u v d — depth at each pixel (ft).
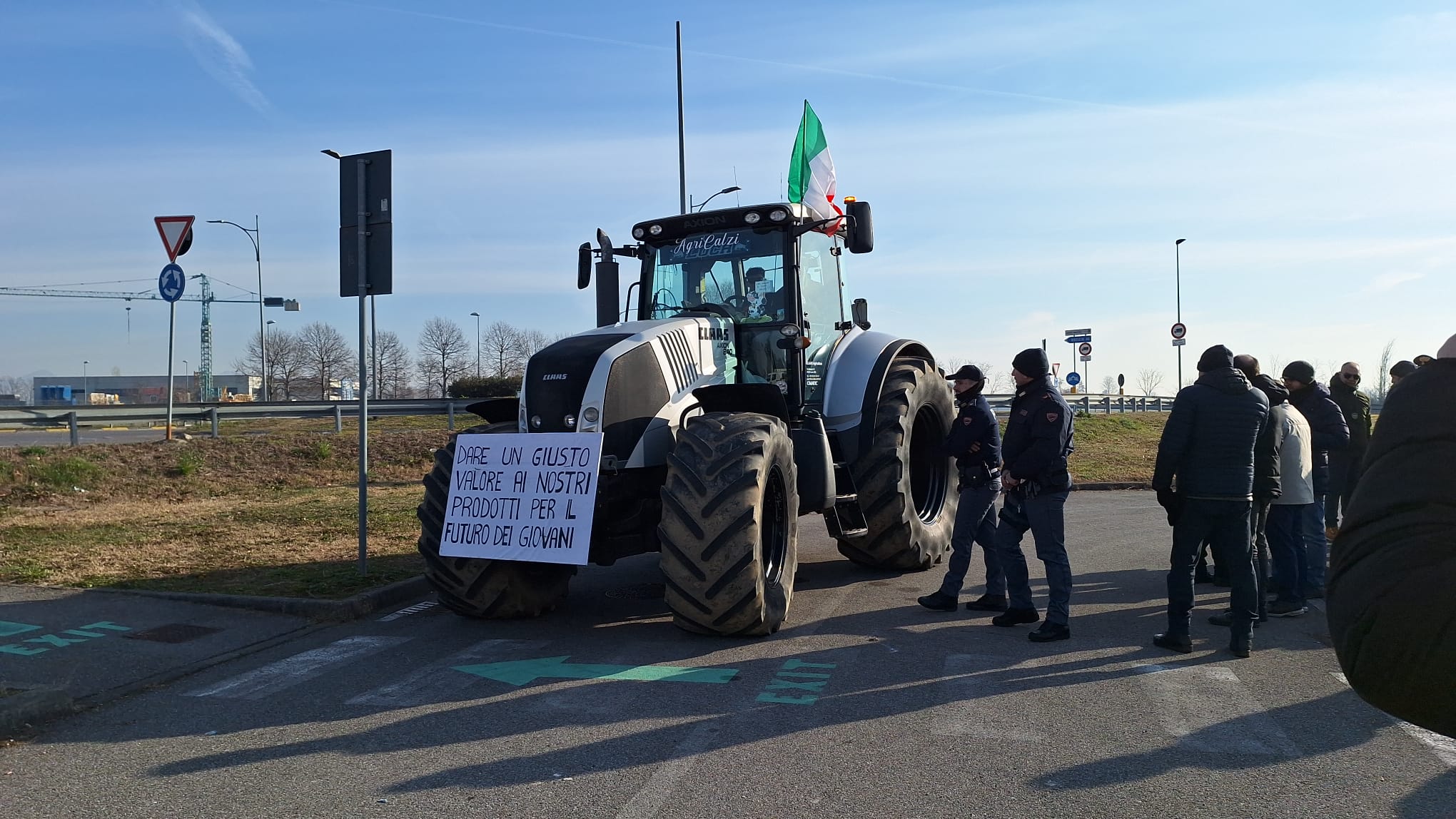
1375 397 96.12
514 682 17.33
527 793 12.45
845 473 26.35
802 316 25.25
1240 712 15.60
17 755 13.94
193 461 43.88
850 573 28.45
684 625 20.08
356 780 12.92
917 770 13.11
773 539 21.71
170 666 18.31
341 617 22.16
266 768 13.39
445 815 11.83
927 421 30.40
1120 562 29.94
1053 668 18.20
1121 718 15.28
